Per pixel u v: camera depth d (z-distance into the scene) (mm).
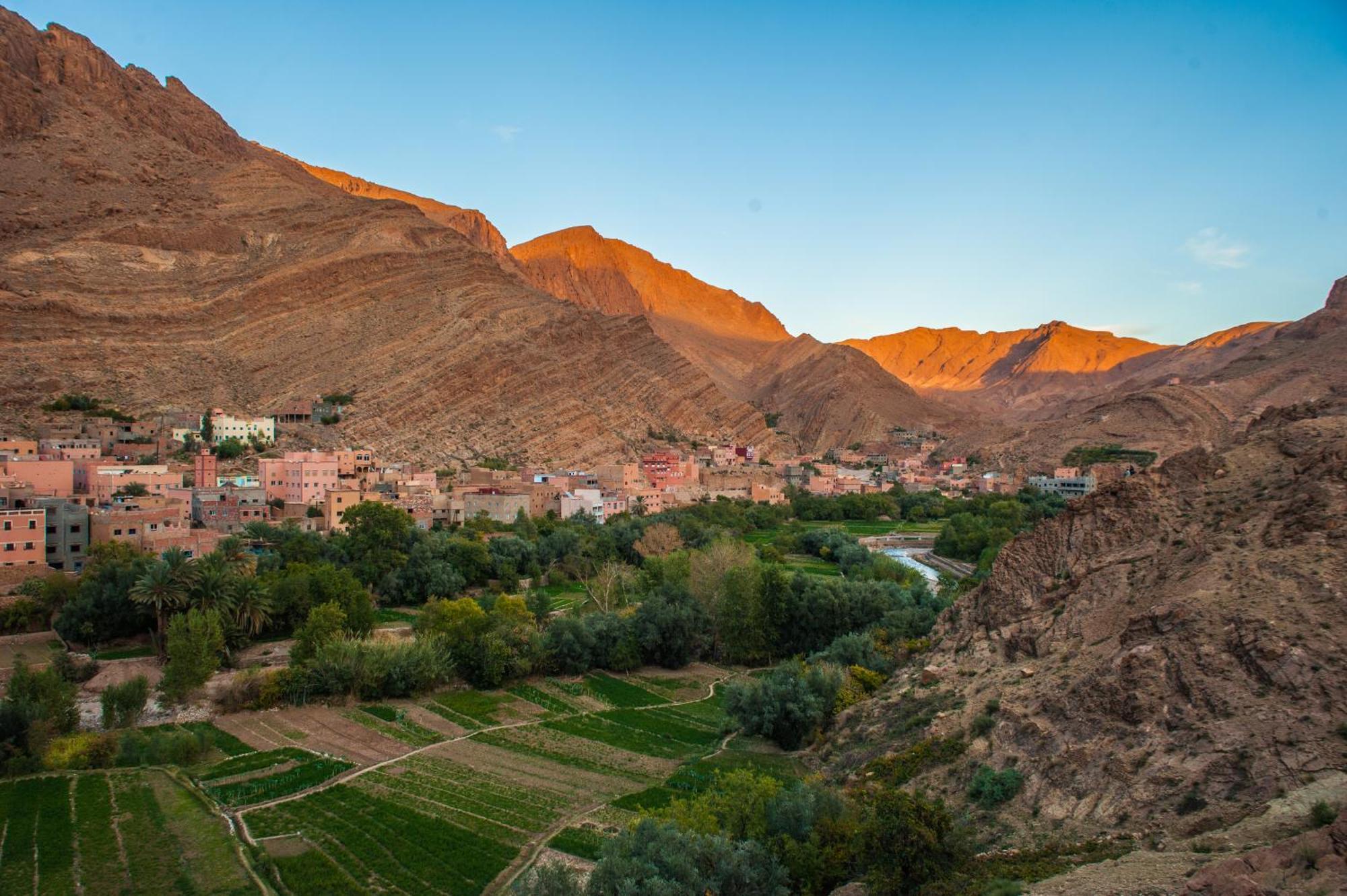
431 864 48844
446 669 83938
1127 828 35781
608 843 44375
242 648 91062
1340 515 45938
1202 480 59812
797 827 44719
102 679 79250
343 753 66188
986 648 59938
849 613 96438
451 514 165000
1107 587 54469
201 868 47094
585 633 92625
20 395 195000
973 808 42750
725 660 99938
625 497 198750
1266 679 38594
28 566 95438
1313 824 30266
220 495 135500
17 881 45125
